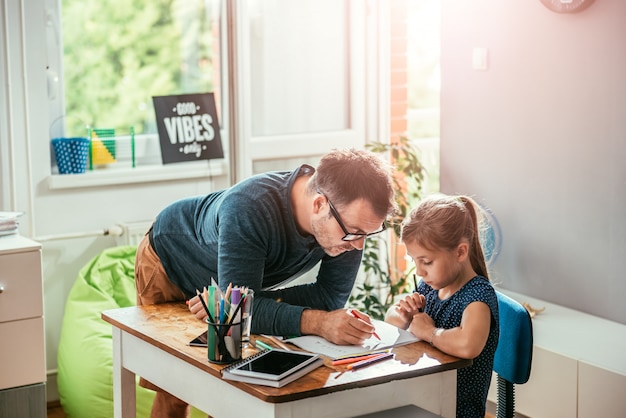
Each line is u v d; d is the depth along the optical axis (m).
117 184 4.52
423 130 6.80
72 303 4.20
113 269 4.36
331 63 5.16
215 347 2.31
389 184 2.40
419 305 2.70
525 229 4.44
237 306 2.31
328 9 5.11
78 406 4.01
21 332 3.71
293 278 2.75
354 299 4.82
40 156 4.33
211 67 4.85
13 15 4.16
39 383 3.78
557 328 3.98
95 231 4.46
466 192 4.73
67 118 4.53
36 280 3.70
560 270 4.29
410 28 6.26
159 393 3.05
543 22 4.23
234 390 2.27
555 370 3.71
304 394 2.13
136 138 4.69
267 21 4.91
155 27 4.69
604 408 3.55
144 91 4.71
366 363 2.30
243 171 4.84
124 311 2.79
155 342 2.50
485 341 2.42
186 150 4.68
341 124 5.24
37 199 4.35
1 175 4.21
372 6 5.17
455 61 4.68
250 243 2.50
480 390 2.56
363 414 2.27
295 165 5.05
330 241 2.46
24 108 4.23
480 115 4.59
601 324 4.04
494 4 4.45
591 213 4.12
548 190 4.30
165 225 2.88
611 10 3.93
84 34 4.52
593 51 4.03
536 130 4.32
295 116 5.08
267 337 2.53
